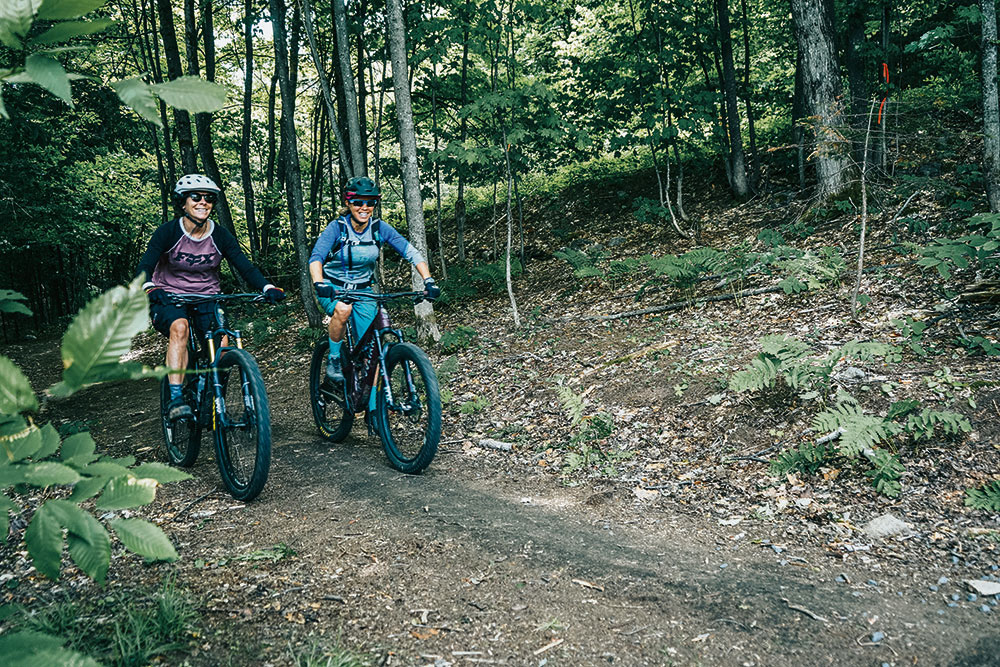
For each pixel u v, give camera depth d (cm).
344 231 498
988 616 272
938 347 525
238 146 2014
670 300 851
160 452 596
